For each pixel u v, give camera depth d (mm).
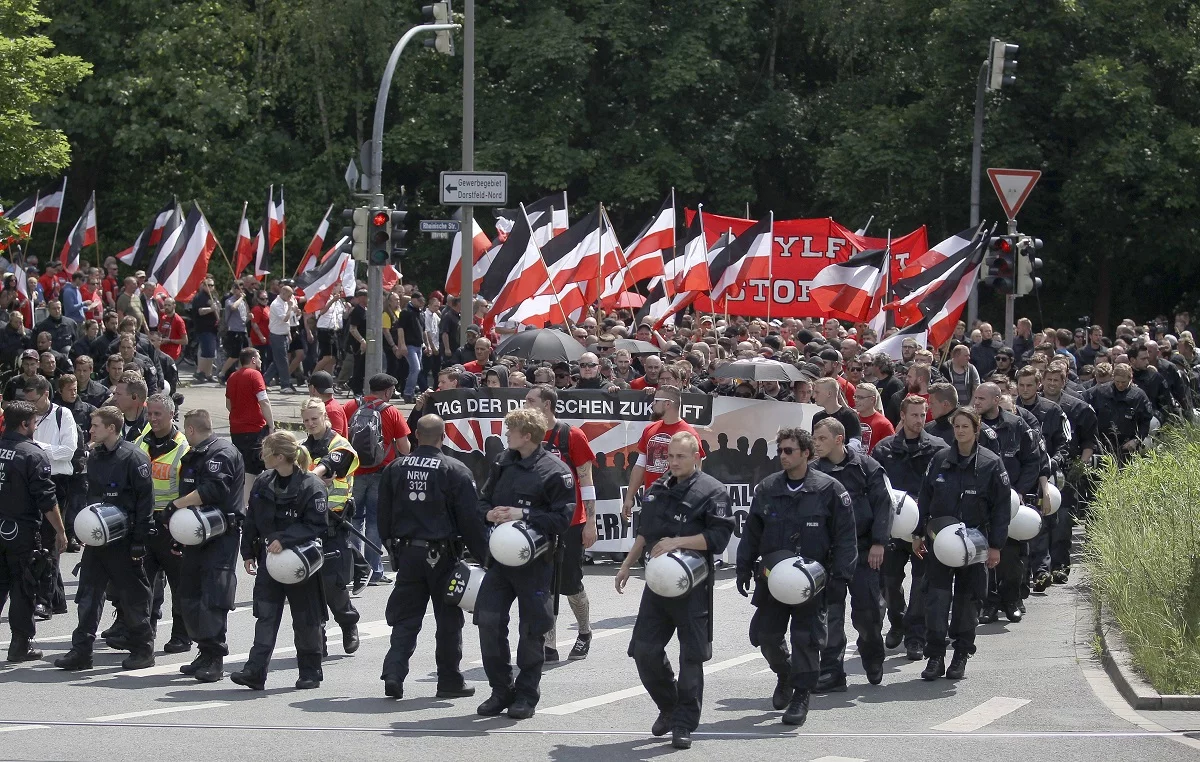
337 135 46250
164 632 12797
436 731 9055
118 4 42219
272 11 44094
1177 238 37625
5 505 11109
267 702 9914
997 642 12273
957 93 39062
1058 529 15102
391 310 27594
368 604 13898
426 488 9805
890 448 12016
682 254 26281
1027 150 37438
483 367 18188
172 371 20562
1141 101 36375
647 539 9062
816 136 45031
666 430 12734
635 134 41938
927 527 10789
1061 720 9414
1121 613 11812
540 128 41781
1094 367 18344
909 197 39812
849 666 11484
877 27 42688
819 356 16578
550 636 11469
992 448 12422
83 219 32062
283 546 10156
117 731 8883
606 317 25500
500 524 9438
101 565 11039
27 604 11250
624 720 9477
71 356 20188
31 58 26031
